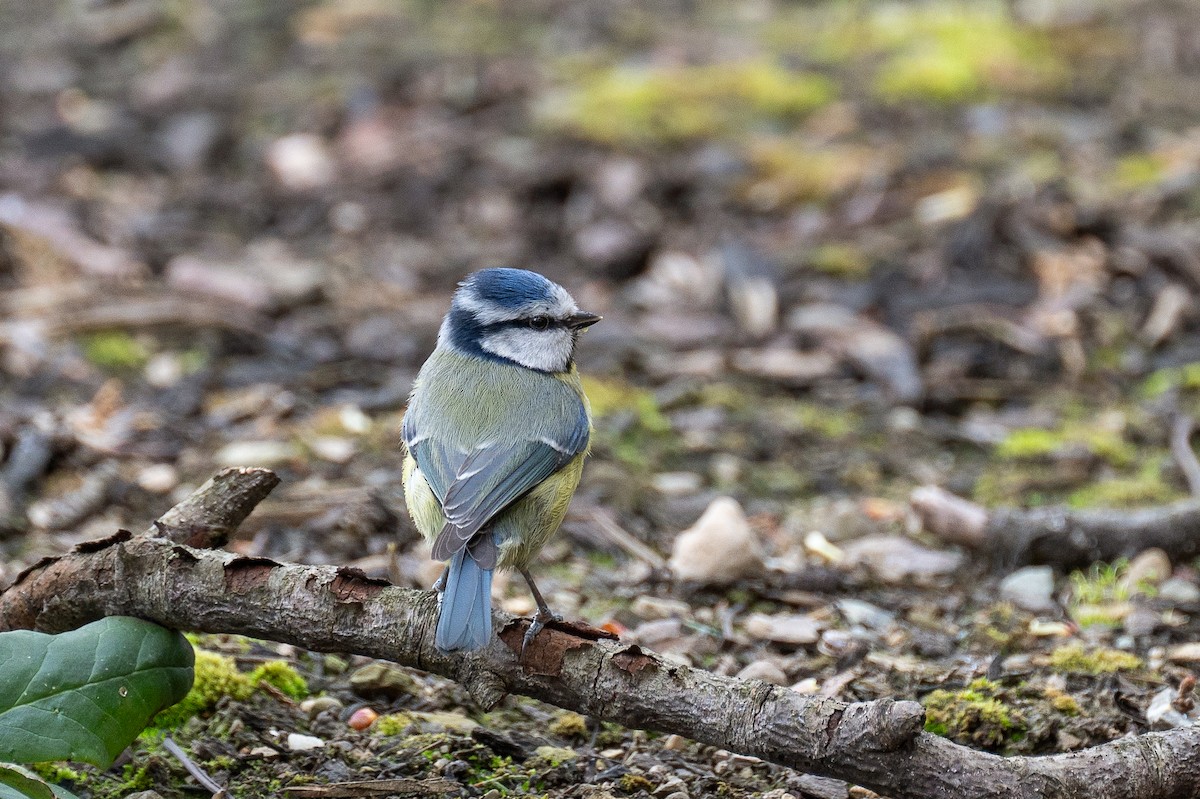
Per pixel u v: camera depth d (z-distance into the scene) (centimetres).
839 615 848
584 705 595
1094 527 910
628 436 1109
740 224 1446
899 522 984
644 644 800
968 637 821
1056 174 1512
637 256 1390
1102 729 698
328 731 701
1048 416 1146
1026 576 896
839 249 1390
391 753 678
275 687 733
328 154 1591
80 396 1116
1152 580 885
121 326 1222
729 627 829
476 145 1590
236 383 1158
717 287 1337
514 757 684
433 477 696
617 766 678
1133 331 1257
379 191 1514
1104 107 1709
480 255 1403
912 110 1688
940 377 1202
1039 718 709
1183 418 1105
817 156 1570
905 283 1327
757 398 1180
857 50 1883
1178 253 1338
